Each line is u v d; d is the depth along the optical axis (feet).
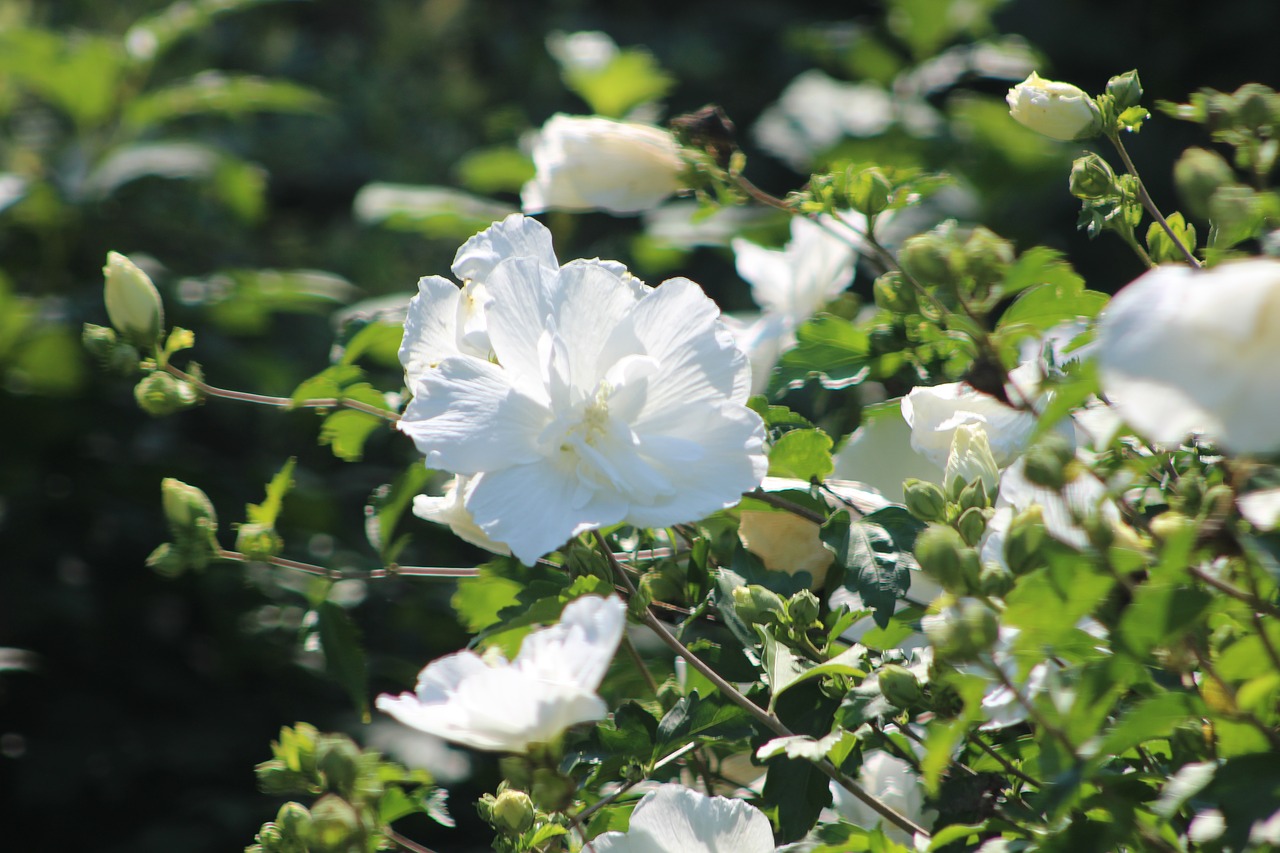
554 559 4.96
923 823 4.74
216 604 8.24
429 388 4.61
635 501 4.60
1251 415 4.17
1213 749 4.44
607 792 4.78
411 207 7.54
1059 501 4.50
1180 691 4.38
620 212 4.93
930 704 4.48
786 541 4.83
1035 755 4.56
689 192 4.92
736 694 4.61
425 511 4.73
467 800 7.29
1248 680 4.34
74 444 8.61
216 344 8.88
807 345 4.81
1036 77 4.74
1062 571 4.29
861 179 4.74
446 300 4.73
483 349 4.69
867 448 4.91
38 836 8.29
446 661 4.50
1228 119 4.64
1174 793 4.32
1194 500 4.41
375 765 4.54
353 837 4.48
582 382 4.65
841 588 4.78
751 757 4.75
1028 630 4.30
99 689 8.64
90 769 8.05
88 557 8.68
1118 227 4.71
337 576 4.94
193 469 8.13
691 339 4.66
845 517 4.71
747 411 4.64
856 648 4.58
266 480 7.88
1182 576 4.33
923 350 4.78
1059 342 4.78
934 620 4.42
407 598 7.20
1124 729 4.31
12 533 8.25
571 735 4.79
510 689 4.42
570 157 4.91
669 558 4.88
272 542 4.93
